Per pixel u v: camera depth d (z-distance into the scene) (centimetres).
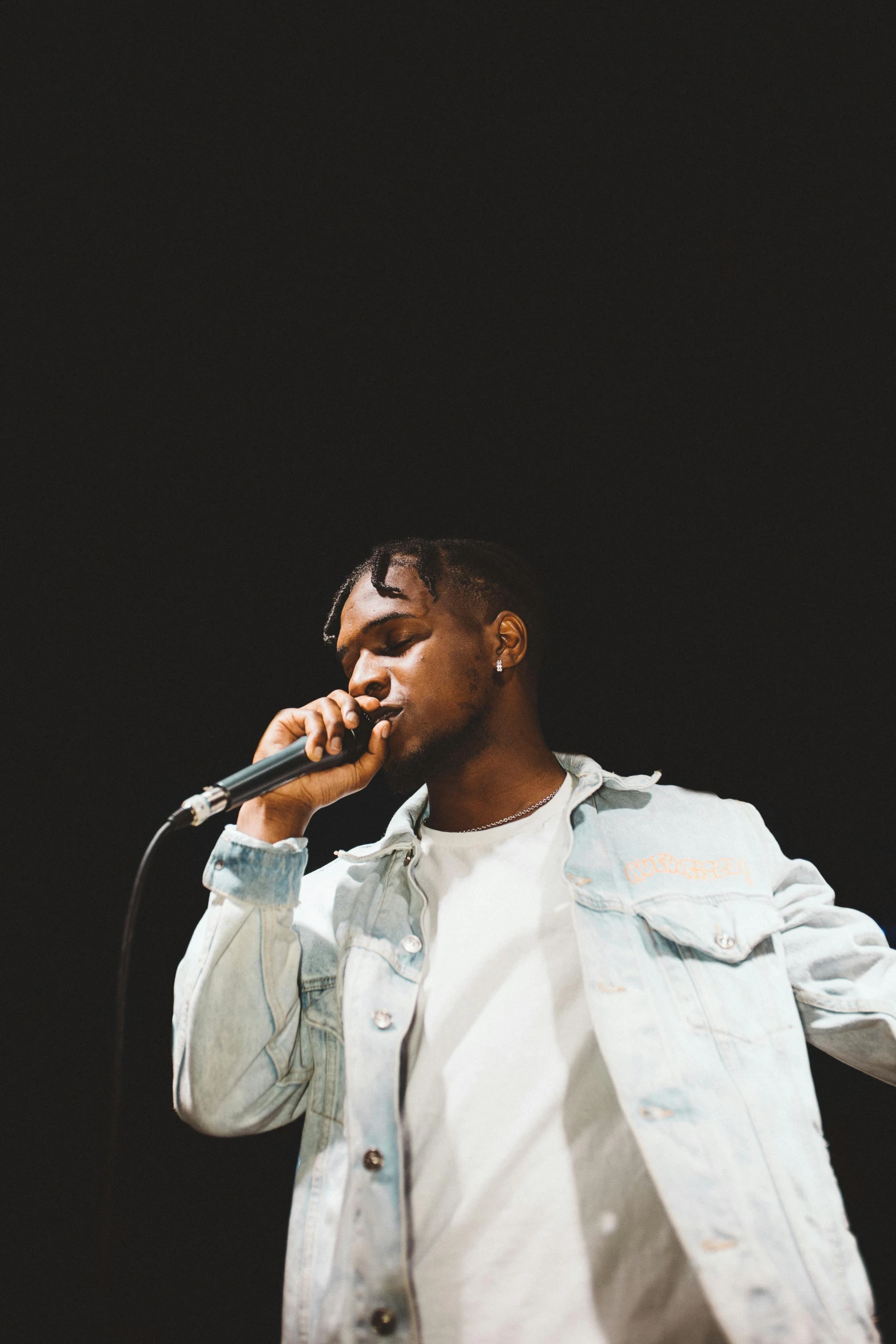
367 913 132
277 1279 199
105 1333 199
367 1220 107
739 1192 98
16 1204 212
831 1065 181
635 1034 108
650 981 113
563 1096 109
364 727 131
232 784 119
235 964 122
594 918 119
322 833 219
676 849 129
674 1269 100
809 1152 104
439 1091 113
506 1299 100
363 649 139
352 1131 112
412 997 120
